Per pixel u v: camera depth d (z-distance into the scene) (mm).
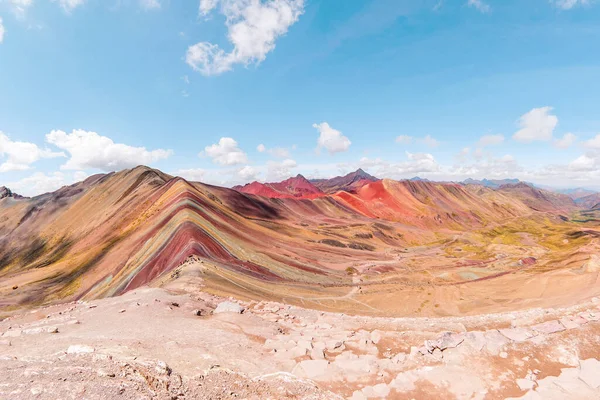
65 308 31922
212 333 23453
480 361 21031
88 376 13000
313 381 18344
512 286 79000
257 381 17062
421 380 19297
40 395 11188
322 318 31734
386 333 25609
